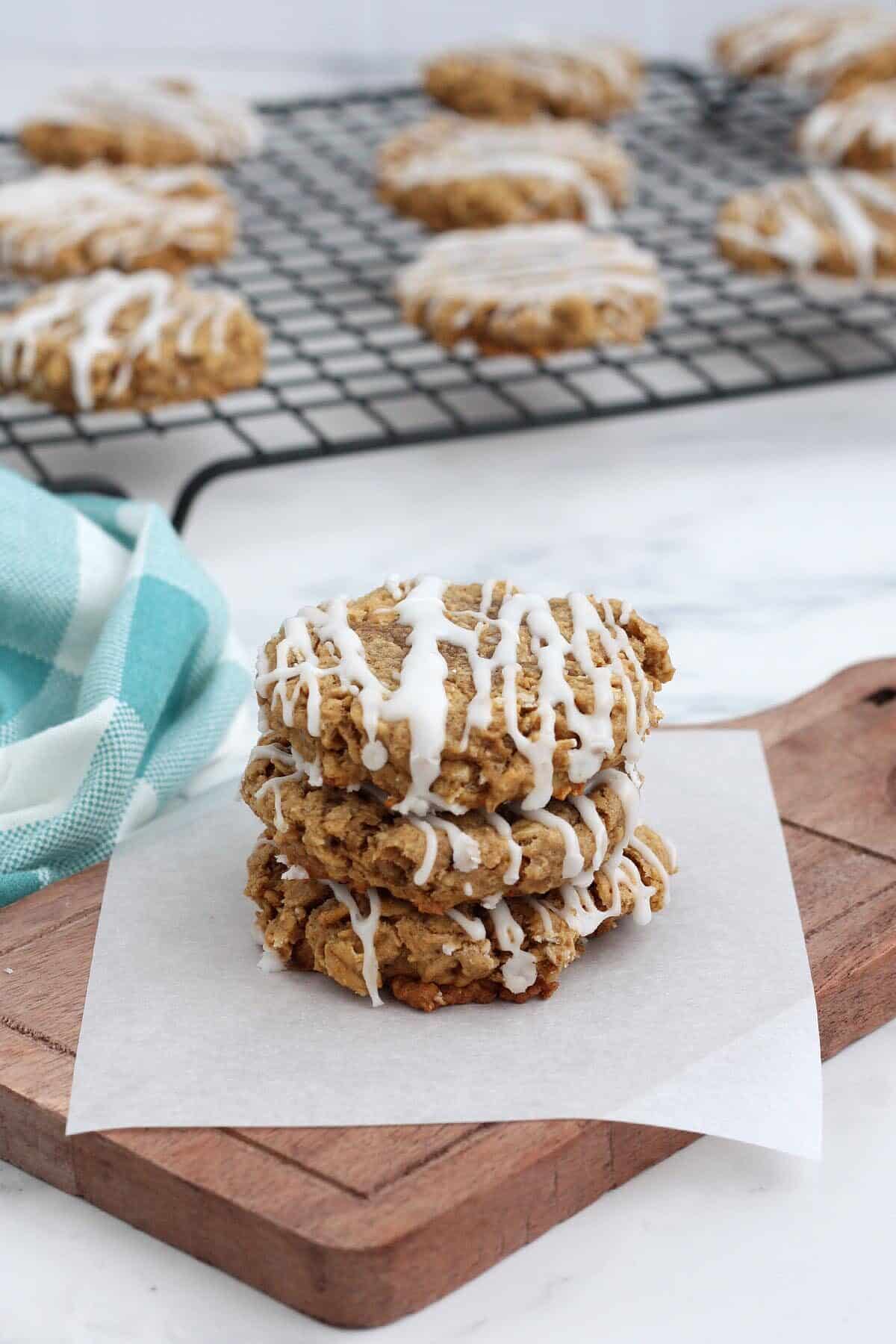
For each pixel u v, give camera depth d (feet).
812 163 3.17
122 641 2.14
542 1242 1.83
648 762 2.15
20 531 2.21
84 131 3.16
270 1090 1.89
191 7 3.81
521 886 1.95
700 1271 1.79
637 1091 1.89
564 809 1.97
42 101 3.31
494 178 3.00
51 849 2.07
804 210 2.85
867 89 3.25
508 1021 1.94
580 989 1.97
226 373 2.60
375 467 2.70
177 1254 1.83
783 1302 1.74
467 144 3.10
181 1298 1.78
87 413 2.60
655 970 1.98
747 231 2.83
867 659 2.37
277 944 1.98
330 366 2.81
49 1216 1.89
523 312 2.65
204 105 3.23
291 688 1.96
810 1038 1.93
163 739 2.16
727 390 2.60
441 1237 1.73
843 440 2.75
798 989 1.96
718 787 2.13
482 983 1.96
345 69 3.81
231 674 2.21
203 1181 1.77
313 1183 1.77
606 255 2.78
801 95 3.56
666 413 2.80
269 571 2.51
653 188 3.21
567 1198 1.84
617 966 1.98
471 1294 1.77
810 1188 1.89
